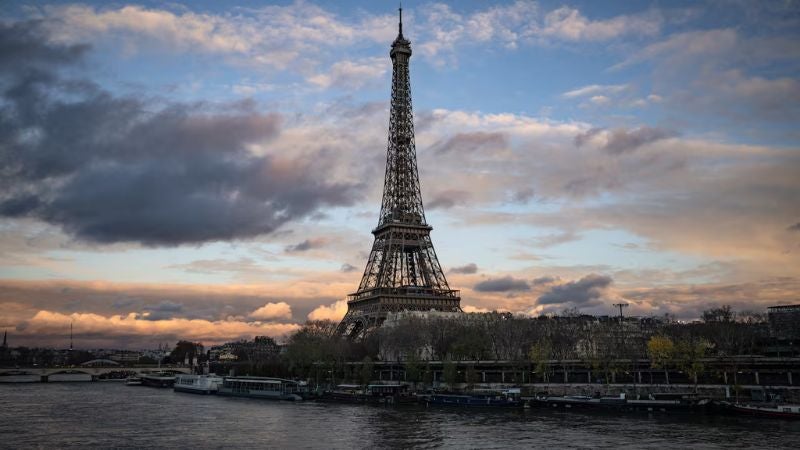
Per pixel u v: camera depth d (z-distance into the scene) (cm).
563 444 16400
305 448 16650
